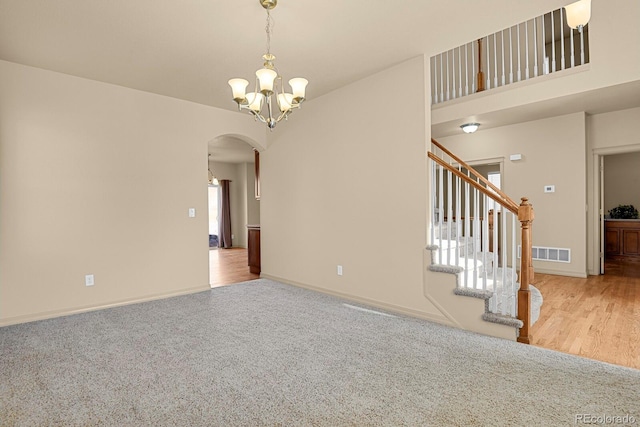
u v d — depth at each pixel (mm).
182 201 4348
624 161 7184
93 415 1773
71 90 3590
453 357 2420
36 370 2271
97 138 3734
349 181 3957
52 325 3178
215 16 2553
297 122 4660
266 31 2764
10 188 3240
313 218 4438
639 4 3537
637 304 3633
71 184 3566
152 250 4090
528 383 2049
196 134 4484
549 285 4480
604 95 4023
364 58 3307
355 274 3916
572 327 3000
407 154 3381
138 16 2533
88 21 2588
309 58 3289
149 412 1796
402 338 2787
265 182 5242
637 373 2160
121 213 3877
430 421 1701
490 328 2836
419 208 3295
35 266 3355
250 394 1963
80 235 3611
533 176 5238
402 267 3441
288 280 4844
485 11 2533
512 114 4812
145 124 4066
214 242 10016
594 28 3795
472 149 5820
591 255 5078
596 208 4992
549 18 5910
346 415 1759
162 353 2529
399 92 3438
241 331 2971
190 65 3393
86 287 3637
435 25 2729
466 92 5016
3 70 3229
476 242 2979
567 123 4910
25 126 3326
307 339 2779
